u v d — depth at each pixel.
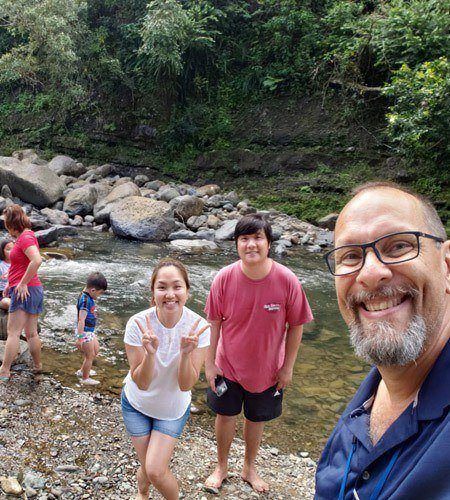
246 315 2.81
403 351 1.07
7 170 12.55
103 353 5.05
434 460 0.91
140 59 16.55
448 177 12.48
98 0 18.12
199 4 16.11
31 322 4.25
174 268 2.56
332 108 15.01
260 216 2.80
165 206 11.27
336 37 14.76
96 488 2.93
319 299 7.48
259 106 16.28
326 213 13.09
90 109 18.12
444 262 1.19
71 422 3.65
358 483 1.13
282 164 14.84
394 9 12.28
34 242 4.13
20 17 15.27
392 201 1.18
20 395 3.95
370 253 1.15
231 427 3.04
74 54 15.89
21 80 19.22
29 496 2.77
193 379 2.50
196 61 16.83
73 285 7.17
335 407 4.33
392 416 1.19
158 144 16.94
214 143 16.33
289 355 2.99
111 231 11.48
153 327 2.56
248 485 3.15
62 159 15.68
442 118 10.69
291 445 3.76
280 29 16.36
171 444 2.56
